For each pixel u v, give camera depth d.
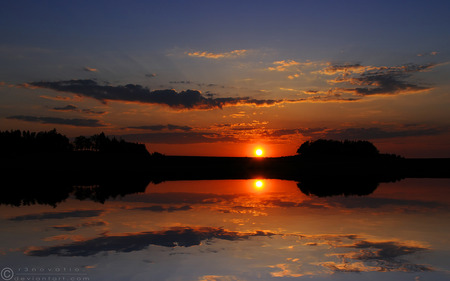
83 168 50.78
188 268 8.16
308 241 10.52
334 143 74.88
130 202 18.52
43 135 68.00
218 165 61.50
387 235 11.25
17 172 42.28
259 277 7.61
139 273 7.84
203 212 15.47
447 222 13.27
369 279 7.50
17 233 11.53
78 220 13.72
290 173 44.25
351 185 28.09
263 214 14.95
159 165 59.72
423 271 7.95
